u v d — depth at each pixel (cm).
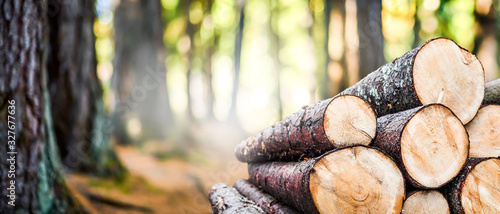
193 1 2155
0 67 388
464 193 206
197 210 763
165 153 1272
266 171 305
